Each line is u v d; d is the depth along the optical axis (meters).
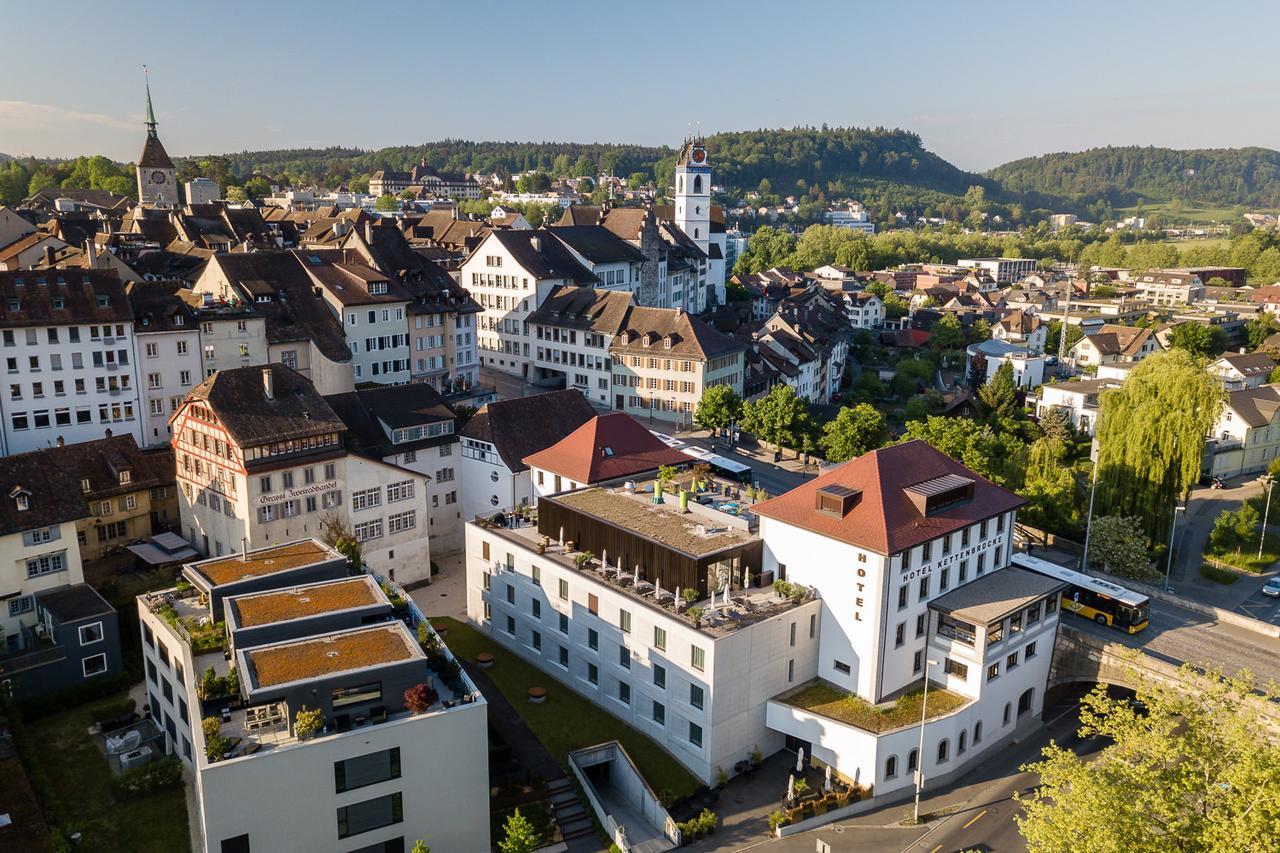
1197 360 99.50
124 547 85.38
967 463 107.56
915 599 65.25
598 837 58.16
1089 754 67.88
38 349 96.38
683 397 140.38
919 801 61.28
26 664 66.94
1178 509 103.19
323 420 82.75
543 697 70.88
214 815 45.81
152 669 64.94
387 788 50.53
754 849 56.81
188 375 107.75
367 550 86.38
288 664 50.72
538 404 100.88
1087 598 77.56
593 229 184.25
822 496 66.19
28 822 54.12
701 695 61.38
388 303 127.31
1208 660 70.94
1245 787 40.75
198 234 163.38
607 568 70.88
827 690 66.06
